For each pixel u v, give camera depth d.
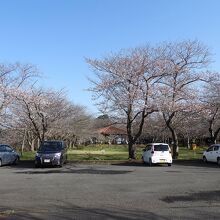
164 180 16.75
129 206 10.32
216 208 9.95
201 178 17.56
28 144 48.28
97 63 31.72
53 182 16.16
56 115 38.78
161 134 51.53
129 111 31.31
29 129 40.72
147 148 28.09
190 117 34.41
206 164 28.11
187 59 31.69
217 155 27.70
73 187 14.42
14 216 9.07
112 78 31.09
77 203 10.85
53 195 12.40
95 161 29.42
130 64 30.72
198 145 65.81
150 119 43.88
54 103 37.84
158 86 31.00
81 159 30.84
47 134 45.75
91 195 12.35
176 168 24.22
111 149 58.03
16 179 17.52
